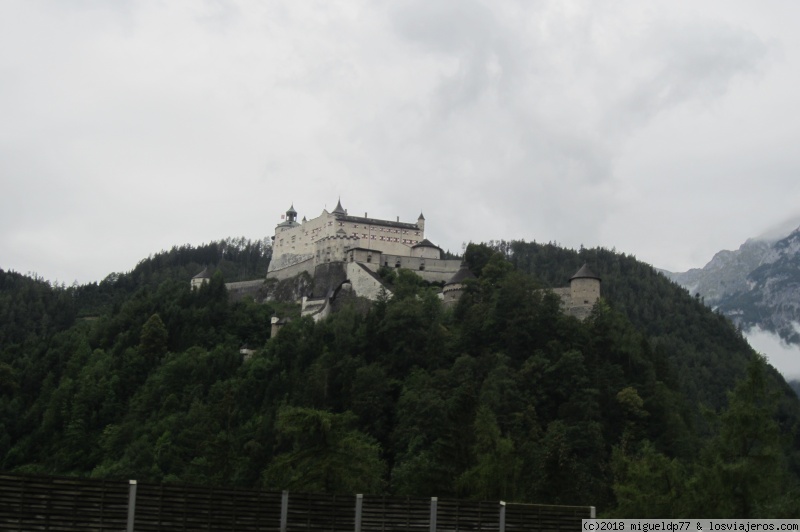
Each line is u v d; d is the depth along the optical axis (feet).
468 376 637.71
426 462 414.21
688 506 267.80
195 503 213.66
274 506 222.07
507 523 242.58
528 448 481.05
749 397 278.87
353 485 353.10
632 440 597.93
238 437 605.31
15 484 196.75
